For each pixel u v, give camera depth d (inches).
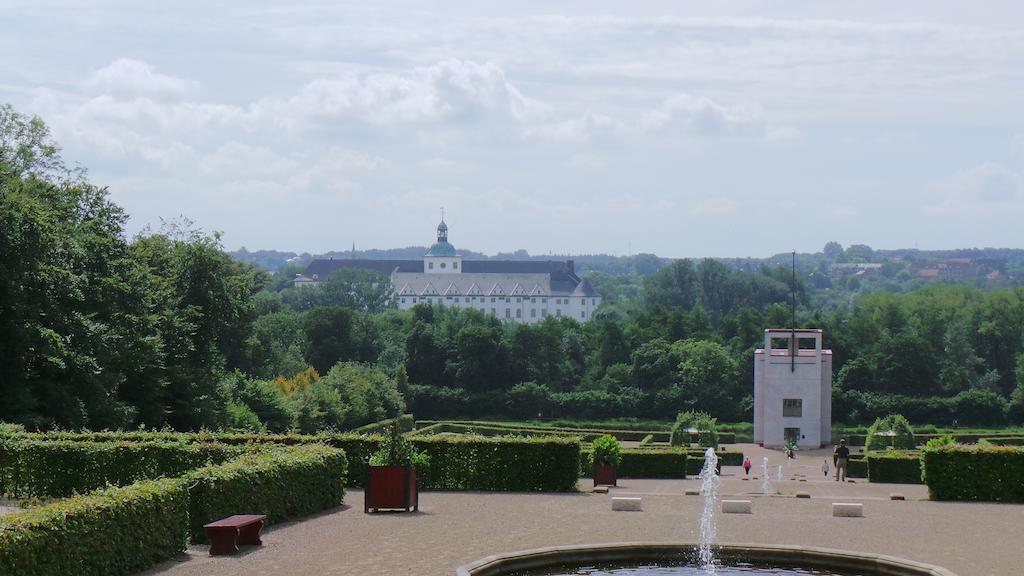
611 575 1042.1
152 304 2785.4
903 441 3265.3
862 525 1277.1
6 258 2156.7
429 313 6318.9
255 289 4510.3
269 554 1056.8
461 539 1148.5
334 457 1409.9
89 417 2282.2
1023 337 6028.5
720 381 5290.4
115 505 954.1
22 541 841.5
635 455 2346.2
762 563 1086.4
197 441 1626.5
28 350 2170.3
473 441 1656.0
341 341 5728.3
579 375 6033.5
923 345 5388.8
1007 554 1085.8
